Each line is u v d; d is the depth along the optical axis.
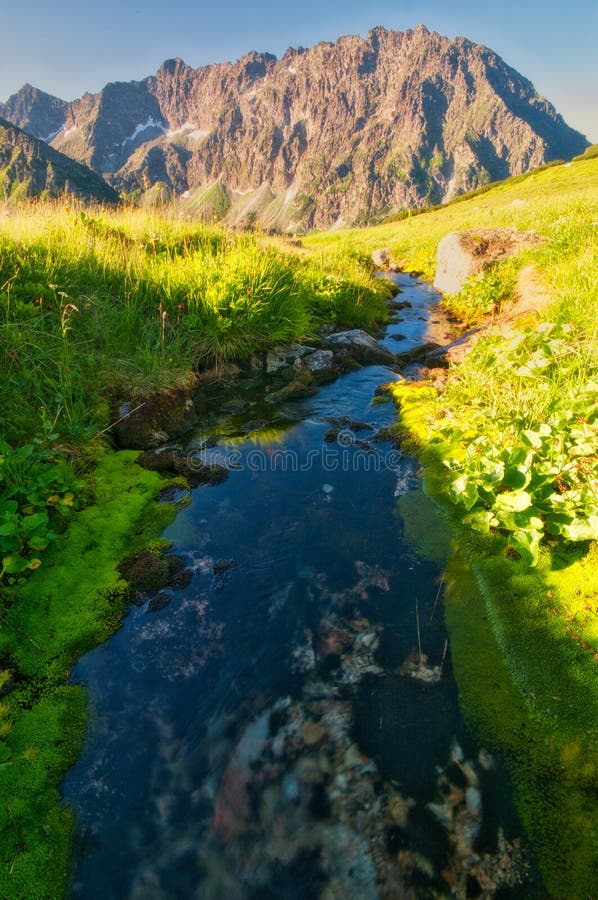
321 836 2.23
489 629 3.07
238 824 2.29
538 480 3.77
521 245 12.23
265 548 3.93
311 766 2.48
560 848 2.06
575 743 2.40
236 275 7.65
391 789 2.36
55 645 3.06
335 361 7.84
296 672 2.94
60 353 5.46
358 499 4.52
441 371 7.36
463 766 2.42
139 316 6.87
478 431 4.98
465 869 2.07
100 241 8.45
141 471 4.81
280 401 6.64
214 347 7.12
